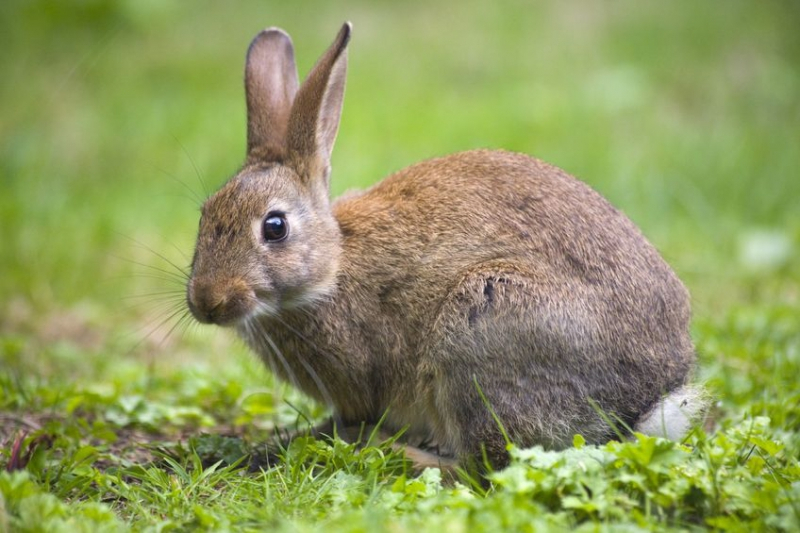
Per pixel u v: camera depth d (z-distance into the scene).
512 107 21.86
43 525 7.57
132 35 26.14
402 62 24.64
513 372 9.46
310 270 10.27
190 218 18.14
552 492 7.87
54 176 20.00
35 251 16.95
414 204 10.52
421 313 10.13
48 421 11.02
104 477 9.02
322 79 10.67
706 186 19.08
